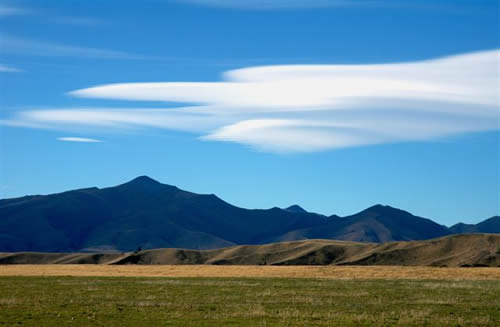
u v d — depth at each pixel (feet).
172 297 192.54
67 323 136.36
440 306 169.68
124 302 176.45
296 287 235.81
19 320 139.33
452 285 245.04
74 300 182.29
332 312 155.22
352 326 133.28
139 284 250.78
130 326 133.18
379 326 133.49
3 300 180.55
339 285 247.70
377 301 181.88
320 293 208.54
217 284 251.19
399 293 209.15
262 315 148.77
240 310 157.99
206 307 164.66
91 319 141.79
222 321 139.23
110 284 250.16
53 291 214.48
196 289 224.94
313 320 141.59
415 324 136.77
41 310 156.66
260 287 235.81
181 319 142.41
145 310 157.89
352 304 173.17
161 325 134.51
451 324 137.08
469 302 179.63
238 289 225.35
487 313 156.04
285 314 149.89
